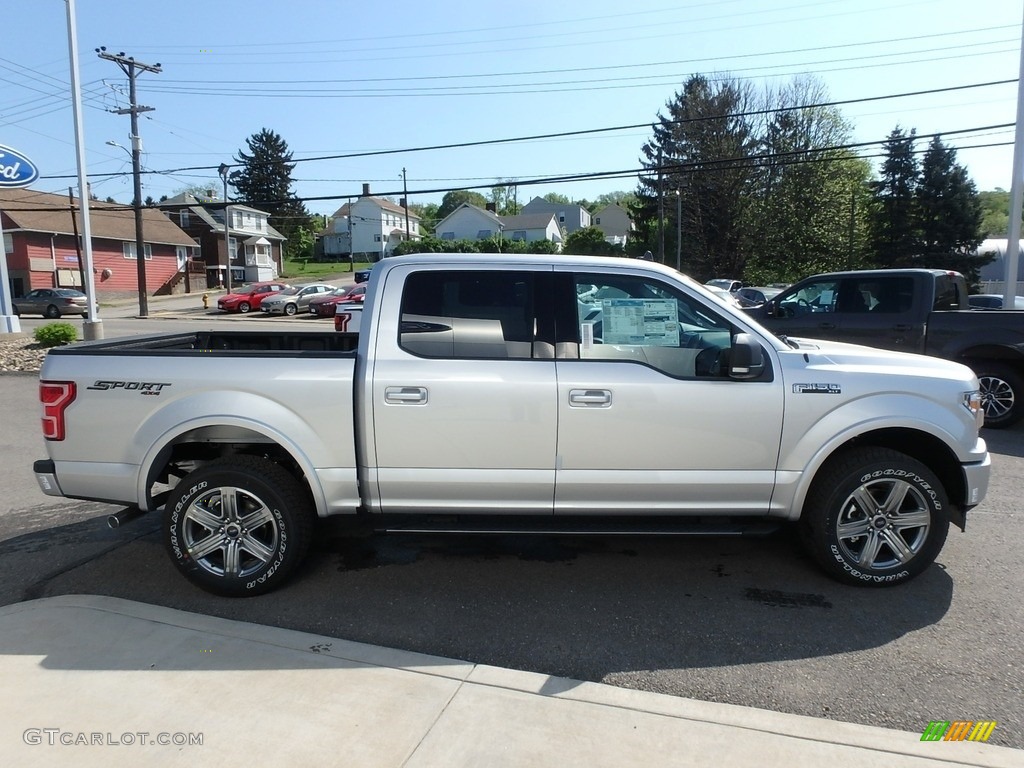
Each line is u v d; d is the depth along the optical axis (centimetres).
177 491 391
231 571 395
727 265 5250
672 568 441
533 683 307
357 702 291
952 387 396
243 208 6731
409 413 380
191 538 397
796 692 307
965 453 396
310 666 319
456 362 384
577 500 391
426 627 365
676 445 383
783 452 386
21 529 526
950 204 4366
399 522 403
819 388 385
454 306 393
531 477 385
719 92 5106
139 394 387
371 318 392
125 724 276
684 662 332
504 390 379
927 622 370
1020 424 870
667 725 278
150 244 5100
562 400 379
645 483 386
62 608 375
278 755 258
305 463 384
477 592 407
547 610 385
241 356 389
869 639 353
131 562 457
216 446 435
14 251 4122
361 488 391
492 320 393
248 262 6406
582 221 9456
